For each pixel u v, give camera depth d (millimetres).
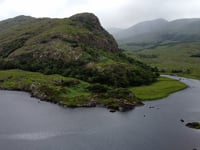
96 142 94312
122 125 113562
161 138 98812
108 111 137125
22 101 156750
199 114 133125
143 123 116875
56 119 121375
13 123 114500
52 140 95875
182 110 140500
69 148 89000
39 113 131250
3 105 146500
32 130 105875
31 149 87875
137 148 89500
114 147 90125
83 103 148125
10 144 91938
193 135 102500
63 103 148750
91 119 122125
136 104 149750
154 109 142375
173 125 114375
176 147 90875
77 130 106625
